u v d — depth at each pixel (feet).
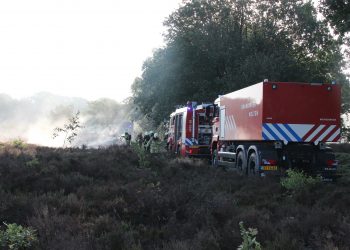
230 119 61.05
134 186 34.42
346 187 37.91
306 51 155.94
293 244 19.67
